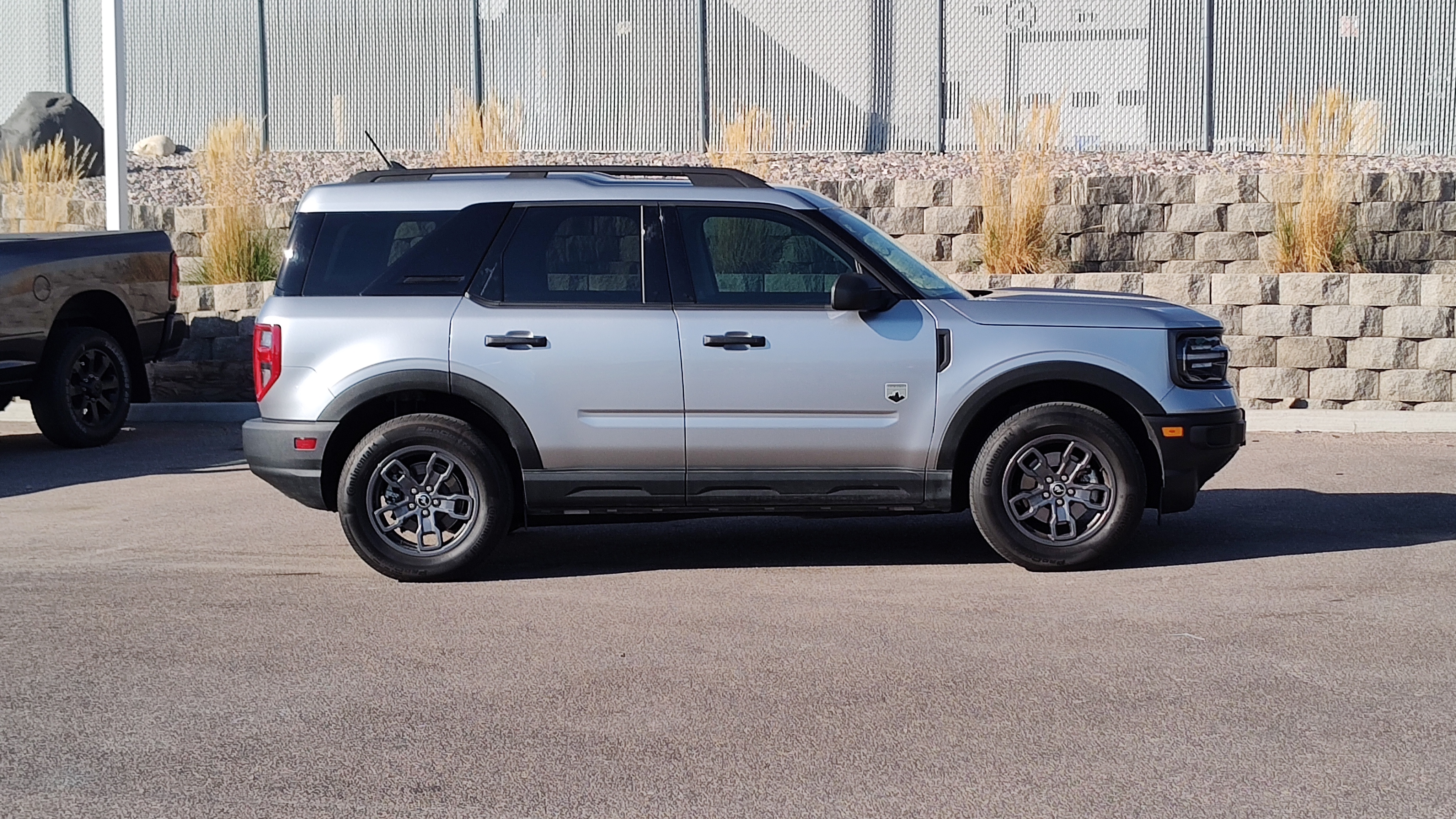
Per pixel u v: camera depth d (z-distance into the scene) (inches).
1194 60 588.4
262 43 671.1
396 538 271.7
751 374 265.6
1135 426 274.7
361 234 274.5
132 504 353.1
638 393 266.5
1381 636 222.5
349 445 278.4
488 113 572.7
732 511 273.3
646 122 637.9
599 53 637.9
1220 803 160.7
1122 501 265.4
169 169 664.4
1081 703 193.9
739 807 161.6
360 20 661.3
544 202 273.3
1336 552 281.7
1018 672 207.6
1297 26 577.0
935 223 530.0
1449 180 487.5
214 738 185.6
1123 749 177.2
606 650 221.9
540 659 217.5
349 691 203.6
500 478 268.7
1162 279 475.5
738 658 216.4
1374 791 163.5
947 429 266.5
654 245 271.3
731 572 276.1
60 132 677.3
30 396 432.5
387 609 249.8
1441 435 430.3
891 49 613.9
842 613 241.9
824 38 617.9
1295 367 464.4
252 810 162.6
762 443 267.1
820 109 621.0
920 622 235.3
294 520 332.2
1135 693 197.6
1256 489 351.3
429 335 267.1
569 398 267.0
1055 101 562.6
